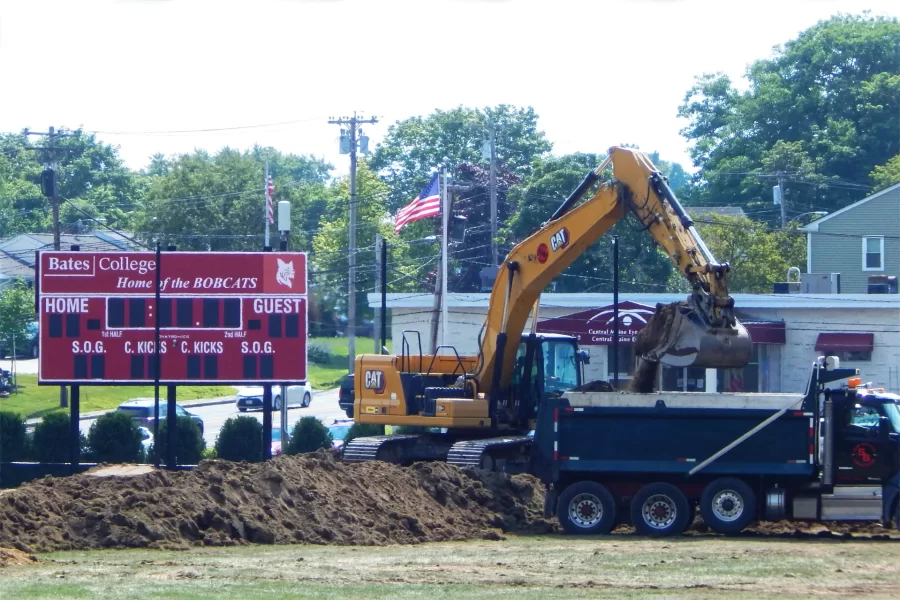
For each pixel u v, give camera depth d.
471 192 162.00
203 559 35.78
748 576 32.12
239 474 44.16
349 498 44.38
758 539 41.78
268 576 31.80
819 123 193.75
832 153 184.75
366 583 30.67
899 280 127.50
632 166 46.22
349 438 75.69
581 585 30.48
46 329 65.12
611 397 43.53
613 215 47.19
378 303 104.31
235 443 76.00
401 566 34.09
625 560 35.44
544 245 49.66
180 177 185.25
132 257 65.25
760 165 188.25
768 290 134.25
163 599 27.33
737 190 188.88
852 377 42.59
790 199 180.25
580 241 48.31
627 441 43.41
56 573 32.22
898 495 42.03
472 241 160.25
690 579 31.58
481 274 116.25
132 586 29.50
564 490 44.44
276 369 65.25
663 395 43.16
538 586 30.30
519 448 53.00
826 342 97.25
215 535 40.06
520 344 54.19
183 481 44.50
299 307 65.44
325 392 148.75
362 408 55.06
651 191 45.38
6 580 30.55
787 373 99.25
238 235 179.38
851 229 132.25
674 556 36.41
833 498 42.69
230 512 41.31
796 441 42.38
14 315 134.00
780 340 98.31
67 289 65.19
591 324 94.12
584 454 43.62
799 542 40.66
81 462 74.44
